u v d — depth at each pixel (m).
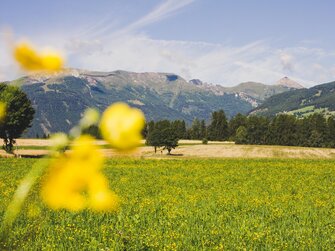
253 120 149.62
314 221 14.72
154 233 11.22
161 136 95.62
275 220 14.73
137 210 15.67
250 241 10.75
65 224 12.23
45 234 10.55
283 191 26.47
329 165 49.72
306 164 51.09
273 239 10.99
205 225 13.17
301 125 148.00
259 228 12.50
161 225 12.72
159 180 32.38
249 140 146.38
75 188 0.90
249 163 52.47
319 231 12.64
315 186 29.55
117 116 0.93
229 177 35.53
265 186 29.30
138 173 38.41
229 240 10.84
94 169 0.92
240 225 13.30
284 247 10.19
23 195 1.05
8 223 1.13
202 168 44.88
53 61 0.94
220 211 16.48
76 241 10.17
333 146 144.25
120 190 24.55
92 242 9.83
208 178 34.03
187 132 182.12
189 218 14.16
